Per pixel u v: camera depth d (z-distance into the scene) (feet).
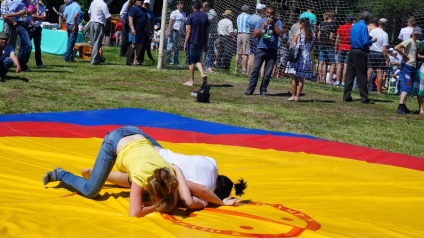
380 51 70.74
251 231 19.30
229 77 70.74
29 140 32.14
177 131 38.37
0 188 22.77
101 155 22.25
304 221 21.17
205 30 59.72
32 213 19.53
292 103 56.70
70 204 21.22
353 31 60.29
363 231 20.61
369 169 31.83
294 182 27.84
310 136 40.27
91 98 49.01
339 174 30.25
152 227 18.85
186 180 21.80
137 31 73.56
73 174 23.61
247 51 74.49
